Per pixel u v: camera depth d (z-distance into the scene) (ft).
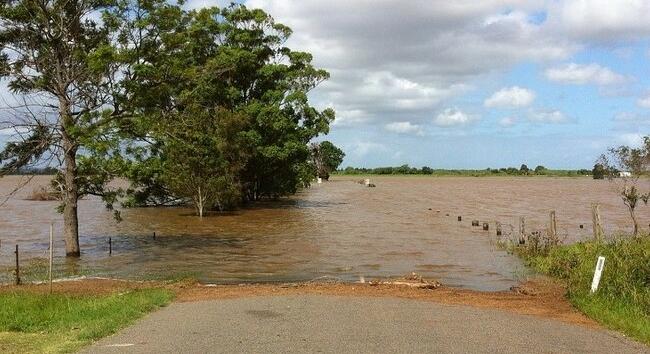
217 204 149.59
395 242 88.43
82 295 44.27
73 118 73.10
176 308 38.91
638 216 131.44
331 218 133.69
